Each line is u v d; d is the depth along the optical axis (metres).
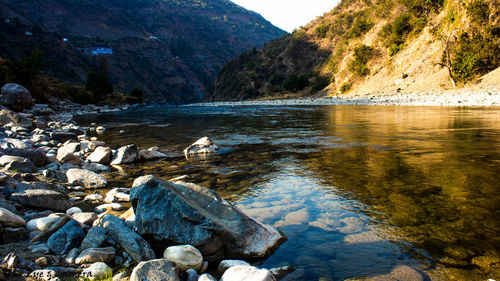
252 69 111.75
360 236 3.86
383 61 57.72
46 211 4.70
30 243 3.79
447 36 41.97
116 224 3.86
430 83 40.59
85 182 6.70
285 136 13.25
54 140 13.09
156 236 3.71
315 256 3.48
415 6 55.34
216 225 3.62
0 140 11.02
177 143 12.62
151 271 2.92
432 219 4.20
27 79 39.47
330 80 76.19
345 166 7.38
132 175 7.62
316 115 23.91
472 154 7.92
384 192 5.36
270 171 7.34
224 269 3.32
